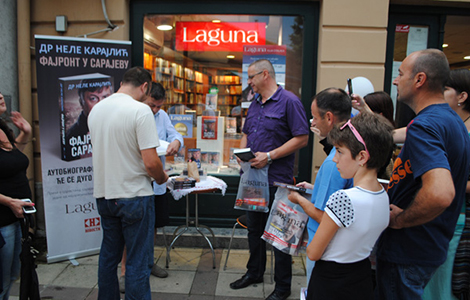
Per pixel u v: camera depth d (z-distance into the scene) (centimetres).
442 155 122
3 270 196
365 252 133
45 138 291
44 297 253
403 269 141
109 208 202
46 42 286
